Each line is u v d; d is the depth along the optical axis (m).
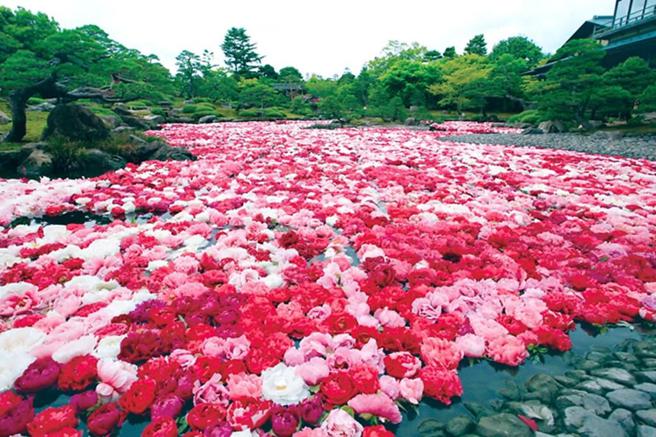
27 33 10.57
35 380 1.91
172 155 10.04
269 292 2.78
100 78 11.16
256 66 62.09
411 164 9.40
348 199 5.62
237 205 5.35
